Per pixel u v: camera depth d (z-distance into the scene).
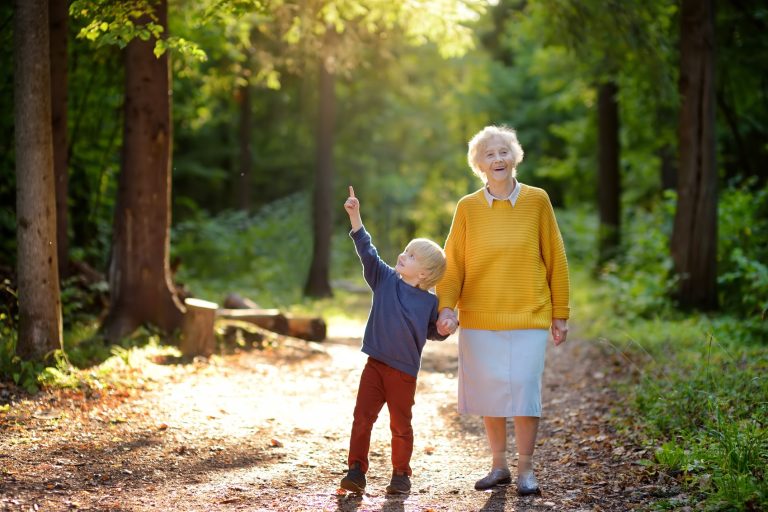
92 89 10.78
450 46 9.32
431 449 5.16
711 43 10.59
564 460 4.79
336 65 11.79
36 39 5.97
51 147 6.15
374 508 3.90
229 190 25.67
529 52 26.59
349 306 15.08
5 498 3.78
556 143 30.31
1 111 9.91
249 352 8.20
